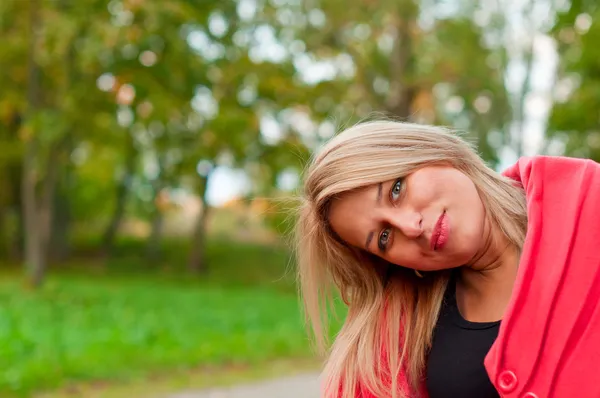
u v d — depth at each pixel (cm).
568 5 1466
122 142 2117
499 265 196
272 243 3456
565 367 171
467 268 202
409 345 212
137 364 834
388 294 218
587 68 1487
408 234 190
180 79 1634
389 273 221
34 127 1638
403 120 246
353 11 1989
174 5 1495
